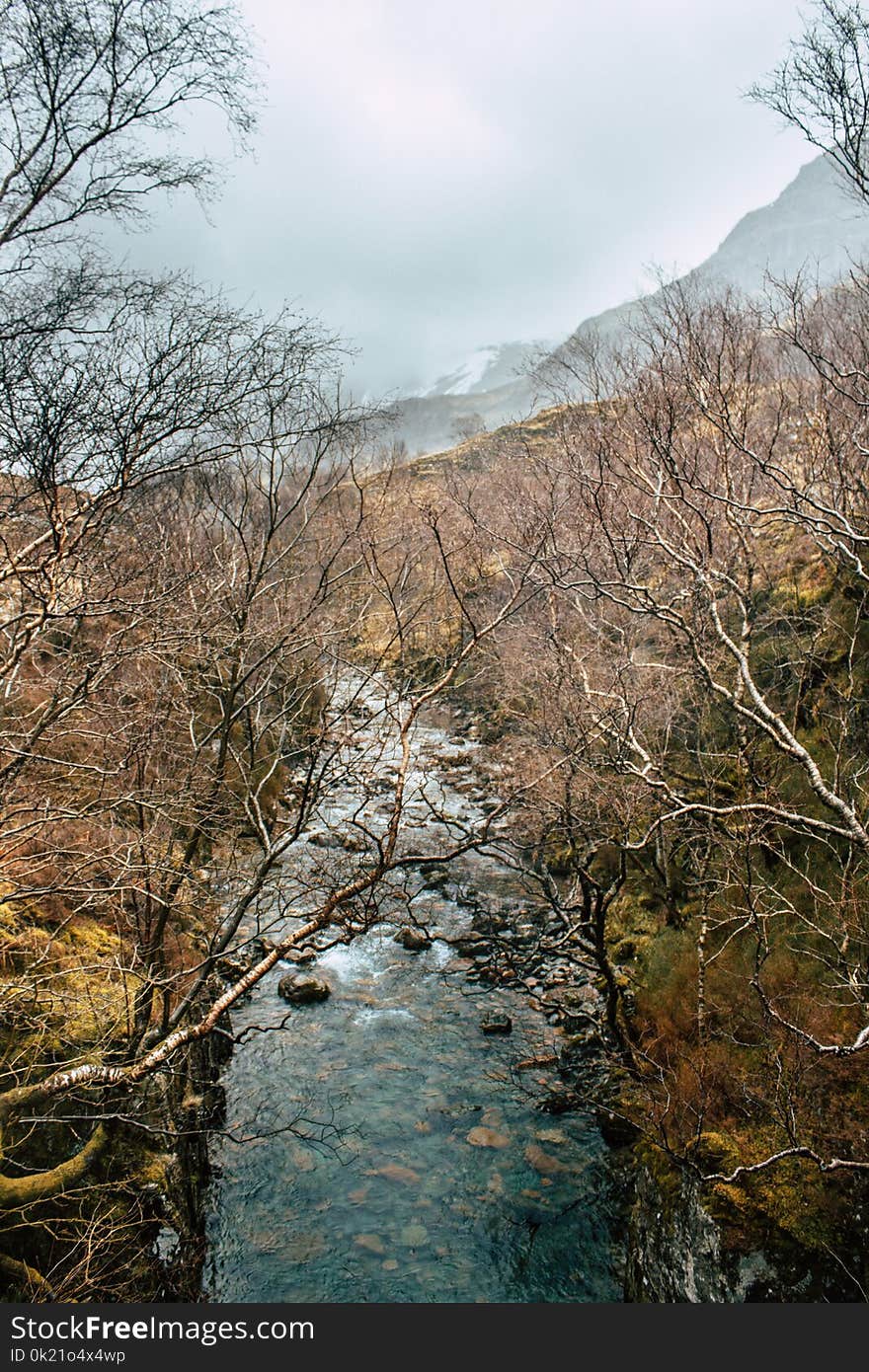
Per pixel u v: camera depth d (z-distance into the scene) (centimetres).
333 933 1554
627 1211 948
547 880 1170
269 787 1722
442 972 1427
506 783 1420
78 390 486
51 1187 702
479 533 1266
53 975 760
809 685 1173
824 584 1297
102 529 602
